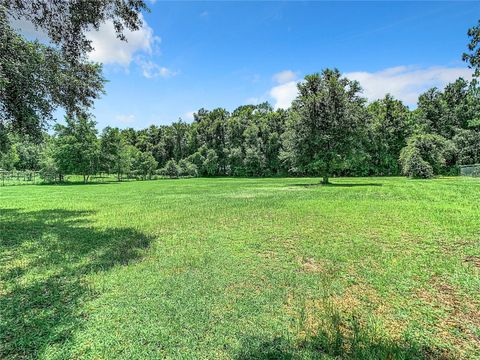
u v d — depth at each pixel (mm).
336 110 27906
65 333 3260
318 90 29766
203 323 3412
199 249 6496
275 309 3717
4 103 8836
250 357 2807
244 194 19578
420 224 8438
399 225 8391
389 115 50781
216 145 69750
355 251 6055
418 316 3498
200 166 66375
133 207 13867
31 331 3316
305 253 6020
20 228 9180
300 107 29703
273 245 6668
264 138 63219
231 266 5332
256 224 9039
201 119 82500
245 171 63125
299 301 3924
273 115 64875
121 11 7855
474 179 29766
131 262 5699
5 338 3186
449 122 51219
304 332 3205
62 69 9586
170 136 75250
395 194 16688
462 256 5668
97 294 4270
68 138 44656
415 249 6156
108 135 50438
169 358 2812
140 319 3529
